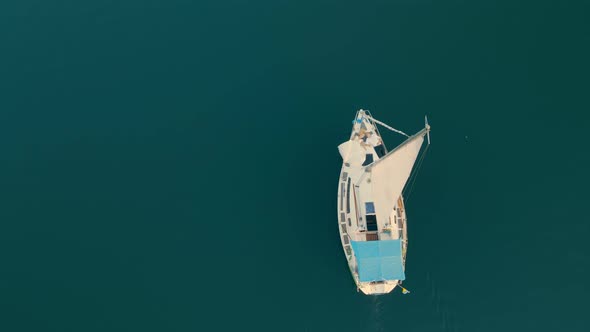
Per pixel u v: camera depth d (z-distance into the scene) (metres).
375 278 61.62
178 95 75.56
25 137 73.62
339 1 80.75
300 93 75.19
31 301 65.25
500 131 72.62
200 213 69.38
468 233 67.94
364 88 75.19
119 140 73.38
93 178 71.44
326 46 77.94
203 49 78.31
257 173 71.12
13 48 78.81
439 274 66.31
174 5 81.06
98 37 79.38
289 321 64.38
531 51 76.56
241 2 81.06
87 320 64.50
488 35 77.81
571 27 77.50
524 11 78.81
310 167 71.19
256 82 75.94
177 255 67.44
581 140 71.50
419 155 71.81
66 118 74.62
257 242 67.81
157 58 77.94
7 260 67.00
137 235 68.50
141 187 70.94
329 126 73.31
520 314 64.31
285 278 66.12
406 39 78.06
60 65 77.69
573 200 68.75
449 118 73.44
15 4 81.31
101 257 67.44
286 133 73.19
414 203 69.44
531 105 73.69
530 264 66.38
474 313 64.69
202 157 72.19
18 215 69.44
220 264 66.94
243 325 64.25
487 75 75.56
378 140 69.25
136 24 80.12
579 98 73.56
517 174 70.44
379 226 65.12
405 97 74.56
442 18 79.06
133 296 65.69
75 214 69.62
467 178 70.50
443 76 75.62
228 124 73.81
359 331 64.19
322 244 67.44
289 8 80.62
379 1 80.56
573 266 65.94
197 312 64.88
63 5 81.31
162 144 73.06
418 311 65.00
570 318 63.78
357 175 67.31
